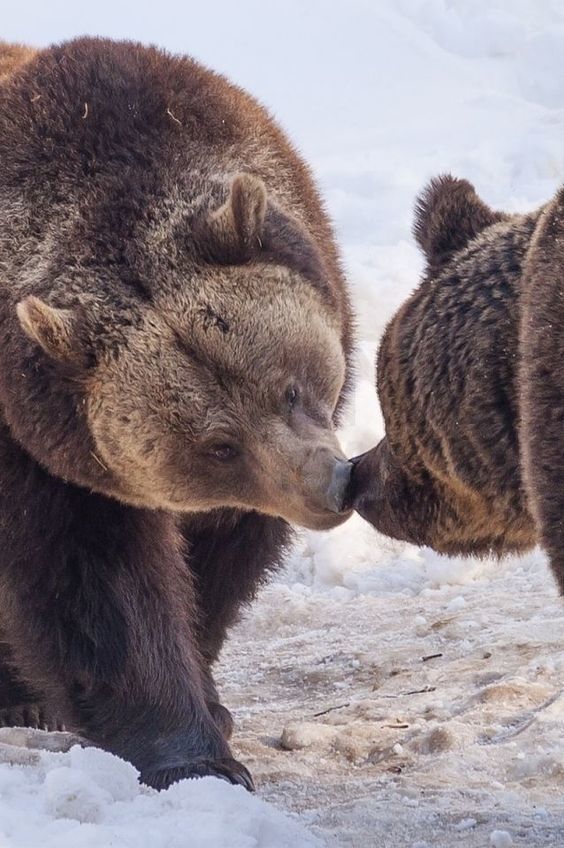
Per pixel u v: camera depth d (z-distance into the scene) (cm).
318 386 1120
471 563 1781
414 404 1095
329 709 1417
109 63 1177
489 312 1053
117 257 1099
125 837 900
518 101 3108
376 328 2212
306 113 3189
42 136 1141
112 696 1149
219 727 1266
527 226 1071
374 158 2864
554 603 1620
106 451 1094
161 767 1134
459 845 1009
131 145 1140
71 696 1163
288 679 1530
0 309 1109
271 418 1095
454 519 1120
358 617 1683
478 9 3456
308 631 1669
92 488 1113
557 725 1243
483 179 2708
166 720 1145
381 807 1097
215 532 1309
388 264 2405
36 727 1366
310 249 1151
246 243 1095
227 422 1088
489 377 1045
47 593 1138
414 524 1134
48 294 1098
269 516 1321
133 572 1149
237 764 1155
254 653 1614
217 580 1333
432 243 1127
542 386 944
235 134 1200
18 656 1177
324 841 996
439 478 1102
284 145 1270
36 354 1083
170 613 1168
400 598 1734
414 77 3275
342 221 2603
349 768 1238
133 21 3600
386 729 1302
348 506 1110
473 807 1092
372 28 3469
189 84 1198
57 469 1099
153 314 1086
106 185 1119
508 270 1057
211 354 1084
